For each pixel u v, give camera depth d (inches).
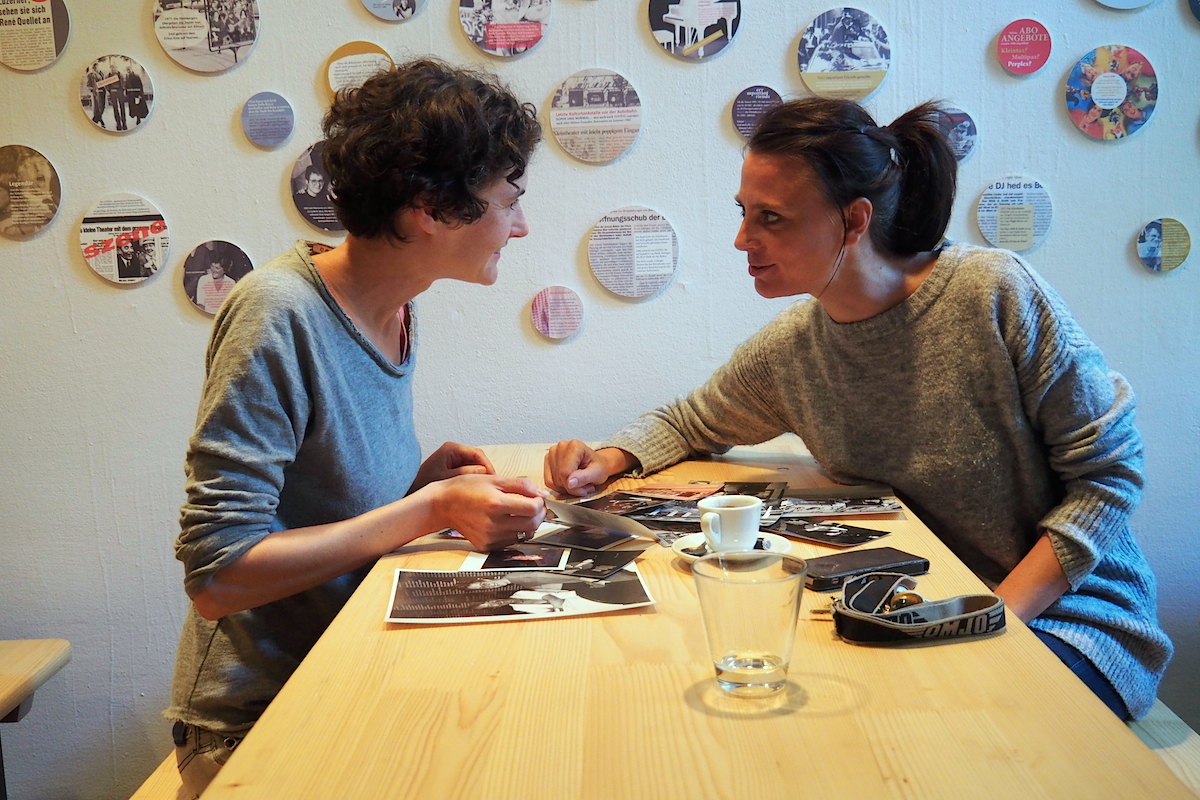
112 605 79.9
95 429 77.5
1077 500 47.1
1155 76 70.9
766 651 27.5
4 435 77.6
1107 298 73.5
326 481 45.8
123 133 74.1
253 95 73.5
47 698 81.1
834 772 23.2
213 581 40.3
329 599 45.8
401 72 44.3
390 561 40.8
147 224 74.9
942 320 49.4
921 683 27.9
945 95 72.2
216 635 44.3
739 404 59.4
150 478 78.2
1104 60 71.0
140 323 76.2
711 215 74.3
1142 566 50.9
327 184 73.9
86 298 75.9
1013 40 71.1
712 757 24.0
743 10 72.0
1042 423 48.6
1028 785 22.4
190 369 76.7
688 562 39.6
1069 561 45.8
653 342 76.0
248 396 40.8
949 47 71.7
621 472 58.1
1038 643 30.5
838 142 46.0
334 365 44.5
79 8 73.2
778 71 72.6
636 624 33.1
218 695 43.6
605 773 23.4
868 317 50.9
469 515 41.7
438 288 75.8
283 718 26.5
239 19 72.7
